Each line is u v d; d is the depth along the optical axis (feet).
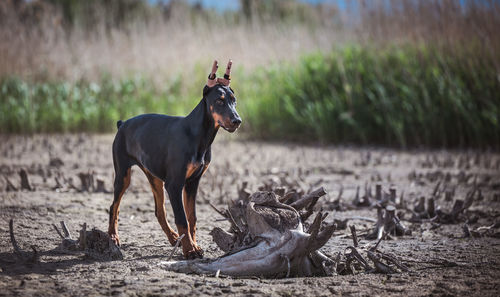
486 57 46.06
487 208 23.34
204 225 20.31
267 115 54.65
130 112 56.65
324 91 53.31
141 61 61.87
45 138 48.34
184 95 59.62
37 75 57.98
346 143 49.70
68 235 16.65
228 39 63.87
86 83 60.23
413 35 50.06
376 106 49.42
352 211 23.11
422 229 20.02
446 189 27.55
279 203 14.98
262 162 37.45
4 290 12.18
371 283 13.29
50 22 61.46
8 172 30.71
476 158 35.76
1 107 52.47
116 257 15.47
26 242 16.92
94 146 43.93
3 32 56.03
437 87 47.06
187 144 15.42
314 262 14.32
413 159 39.17
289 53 58.59
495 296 12.29
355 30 54.24
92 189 26.37
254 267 13.92
